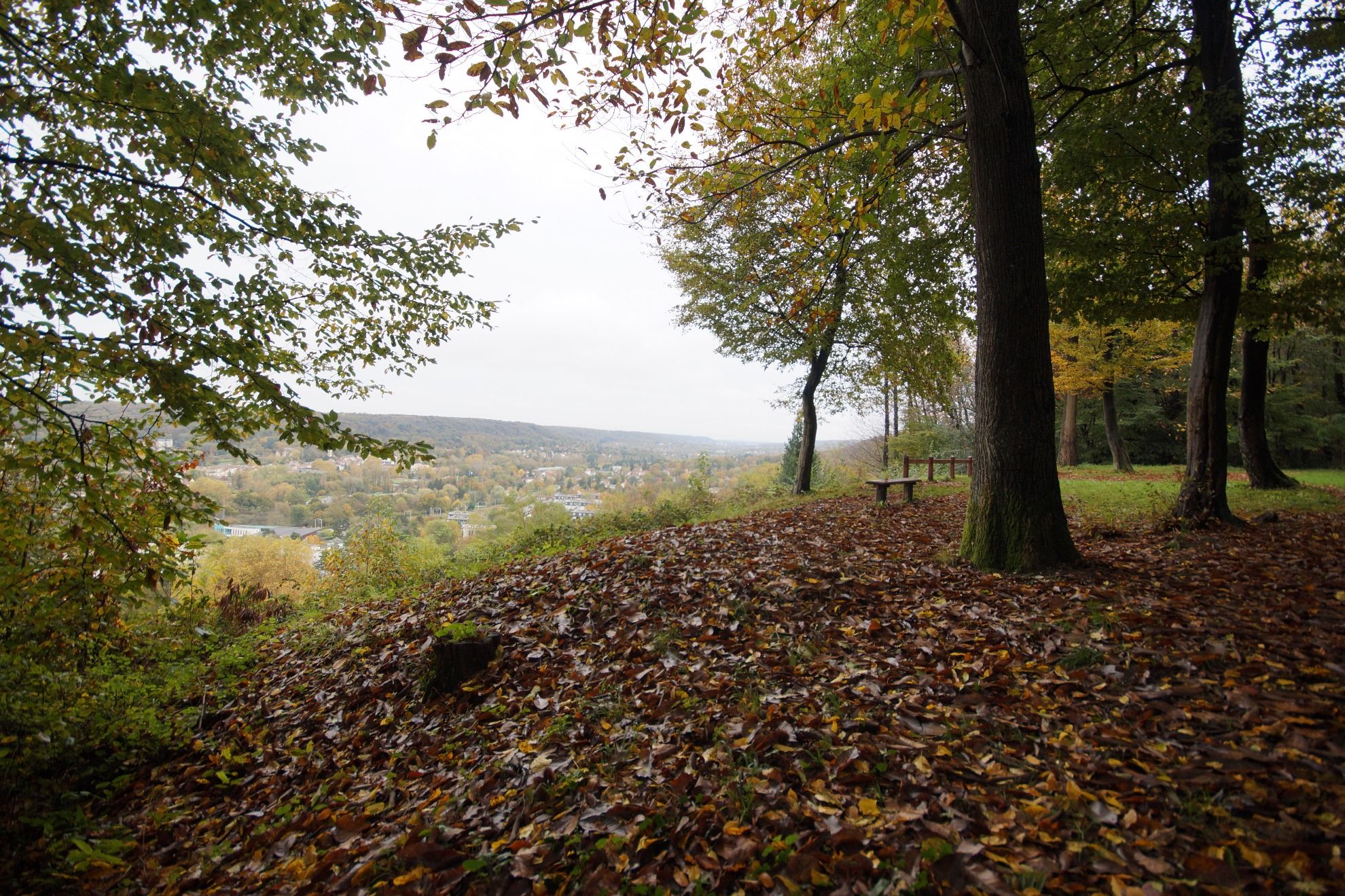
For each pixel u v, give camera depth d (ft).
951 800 8.45
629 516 46.42
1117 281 30.78
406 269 22.07
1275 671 11.07
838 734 10.72
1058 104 30.76
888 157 18.49
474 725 14.55
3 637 14.29
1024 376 20.02
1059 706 10.82
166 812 13.61
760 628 16.87
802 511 40.65
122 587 13.29
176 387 13.19
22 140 13.60
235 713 18.72
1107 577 18.40
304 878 9.92
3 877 11.64
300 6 16.84
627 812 9.44
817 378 56.03
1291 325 31.01
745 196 27.76
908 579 19.65
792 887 7.23
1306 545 22.17
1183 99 29.12
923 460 63.26
